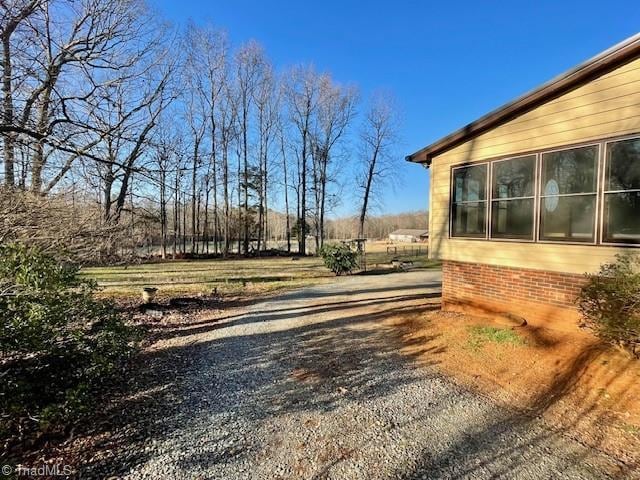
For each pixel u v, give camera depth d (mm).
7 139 4500
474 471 2494
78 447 2867
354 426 3172
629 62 4168
